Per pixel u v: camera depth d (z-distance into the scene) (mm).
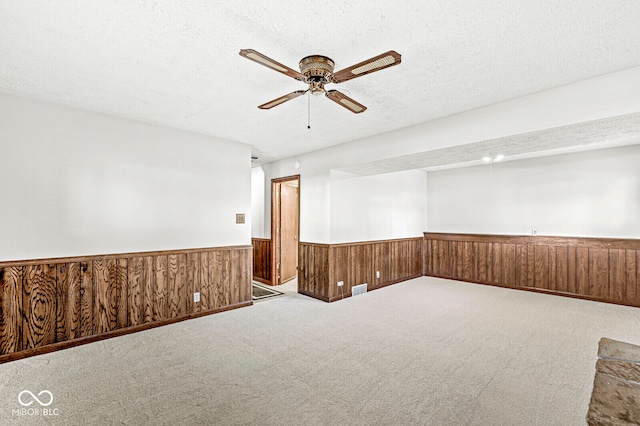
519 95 2811
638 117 2391
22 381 2391
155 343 3107
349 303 4566
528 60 2207
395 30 1859
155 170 3668
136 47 2047
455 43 1995
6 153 2777
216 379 2420
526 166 5488
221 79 2510
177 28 1837
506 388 2305
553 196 5199
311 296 4984
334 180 4828
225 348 2984
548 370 2564
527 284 5379
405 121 3523
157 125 3682
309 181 5137
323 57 2113
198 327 3570
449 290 5387
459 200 6344
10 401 2135
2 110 2760
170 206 3787
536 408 2070
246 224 4547
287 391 2262
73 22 1774
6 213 2768
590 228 4852
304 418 1967
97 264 3232
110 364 2662
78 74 2420
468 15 1719
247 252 4504
